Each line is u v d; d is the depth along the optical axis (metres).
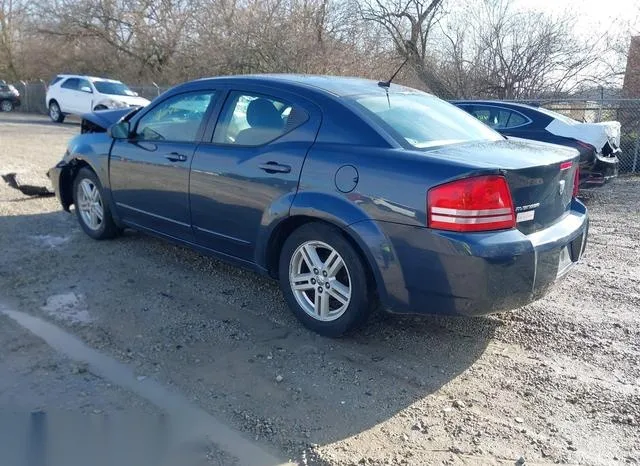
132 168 5.19
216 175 4.38
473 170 3.28
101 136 5.75
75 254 5.55
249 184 4.16
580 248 4.07
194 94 4.82
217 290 4.78
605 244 6.58
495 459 2.83
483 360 3.78
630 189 10.44
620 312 4.56
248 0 25.08
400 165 3.49
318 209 3.74
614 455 2.88
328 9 22.80
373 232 3.53
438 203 3.32
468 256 3.27
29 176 9.00
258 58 24.23
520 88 19.08
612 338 4.11
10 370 3.46
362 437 2.97
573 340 4.07
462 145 3.89
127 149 5.26
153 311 4.34
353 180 3.63
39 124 22.09
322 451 2.84
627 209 8.62
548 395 3.39
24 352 3.67
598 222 7.75
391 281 3.54
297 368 3.61
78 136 6.18
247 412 3.15
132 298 4.57
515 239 3.36
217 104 4.59
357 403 3.26
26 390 3.26
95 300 4.51
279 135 4.12
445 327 4.22
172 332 4.01
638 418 3.18
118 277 5.00
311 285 4.00
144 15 31.23
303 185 3.85
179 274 5.11
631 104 13.23
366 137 3.75
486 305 3.37
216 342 3.89
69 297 4.56
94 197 5.90
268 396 3.30
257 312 4.38
